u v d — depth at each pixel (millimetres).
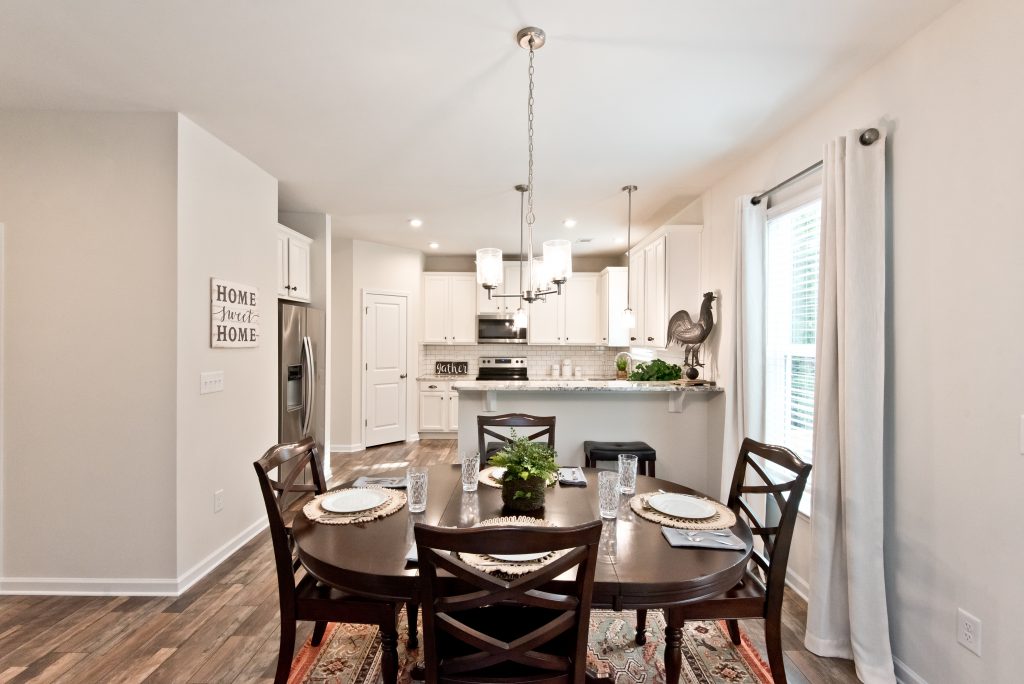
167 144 2463
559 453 3396
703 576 1292
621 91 2230
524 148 2906
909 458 1807
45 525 2453
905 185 1828
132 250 2453
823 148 2107
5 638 2098
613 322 5609
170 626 2193
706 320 3400
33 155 2438
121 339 2451
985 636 1513
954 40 1624
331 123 2586
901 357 1846
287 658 1641
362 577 1296
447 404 6355
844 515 1937
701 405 3416
